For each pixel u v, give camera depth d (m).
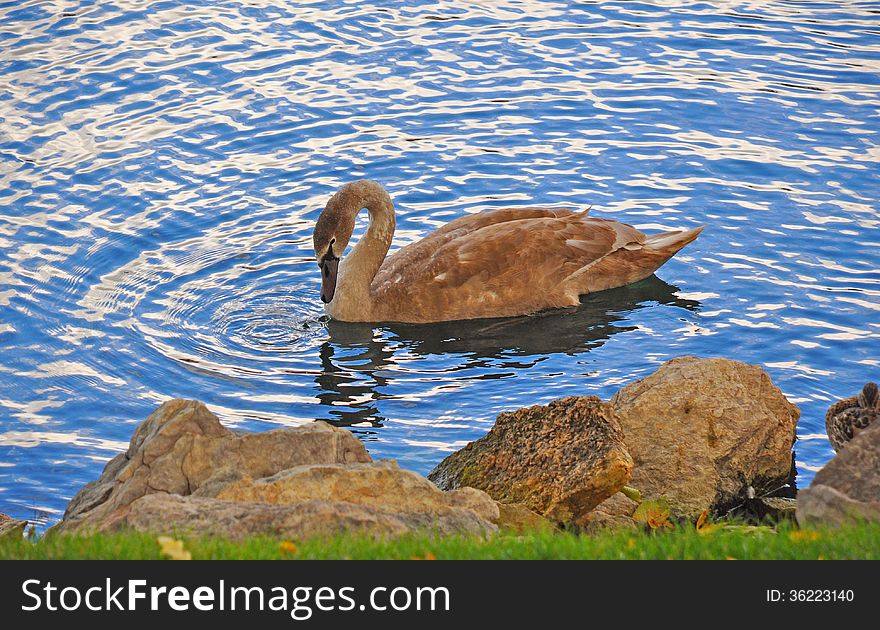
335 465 10.80
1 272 17.75
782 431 13.24
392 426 14.45
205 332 16.69
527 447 12.22
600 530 11.51
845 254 18.02
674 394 13.20
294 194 19.88
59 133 21.34
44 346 16.16
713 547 9.52
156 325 16.77
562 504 11.67
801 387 14.95
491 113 22.06
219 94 22.64
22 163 20.47
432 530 10.04
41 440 14.19
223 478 10.86
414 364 16.05
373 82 23.12
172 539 8.92
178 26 25.20
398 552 9.18
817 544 9.40
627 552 9.42
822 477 10.80
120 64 23.59
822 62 23.66
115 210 19.38
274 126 21.70
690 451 12.75
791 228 18.69
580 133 21.47
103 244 18.55
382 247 17.52
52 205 19.44
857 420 12.63
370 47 24.39
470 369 15.87
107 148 20.94
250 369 15.82
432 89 22.88
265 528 9.72
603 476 11.57
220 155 20.88
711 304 17.12
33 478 13.43
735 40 24.62
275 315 17.22
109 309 17.06
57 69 23.36
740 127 21.47
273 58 23.94
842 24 25.33
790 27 25.20
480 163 20.66
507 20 25.61
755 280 17.56
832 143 20.91
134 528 9.75
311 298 17.70
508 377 15.58
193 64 23.67
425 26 25.28
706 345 16.11
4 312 16.86
